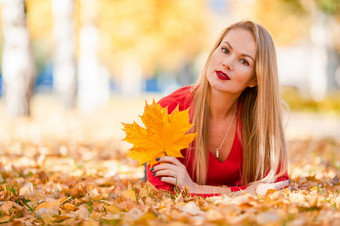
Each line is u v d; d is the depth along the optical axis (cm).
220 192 361
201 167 376
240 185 396
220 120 378
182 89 398
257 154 377
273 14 2731
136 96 4428
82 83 1933
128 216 276
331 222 255
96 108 1930
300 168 583
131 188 362
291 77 4744
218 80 351
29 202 347
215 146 384
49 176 489
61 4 1677
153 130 331
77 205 353
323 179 487
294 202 306
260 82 357
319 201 307
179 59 4222
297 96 2534
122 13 2181
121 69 4034
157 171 351
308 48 3453
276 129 371
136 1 2181
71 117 1460
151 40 2502
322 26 2659
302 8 2412
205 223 253
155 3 2266
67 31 1695
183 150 378
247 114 379
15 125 1088
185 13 2450
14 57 1252
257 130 374
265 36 357
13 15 1234
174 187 358
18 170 521
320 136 1208
